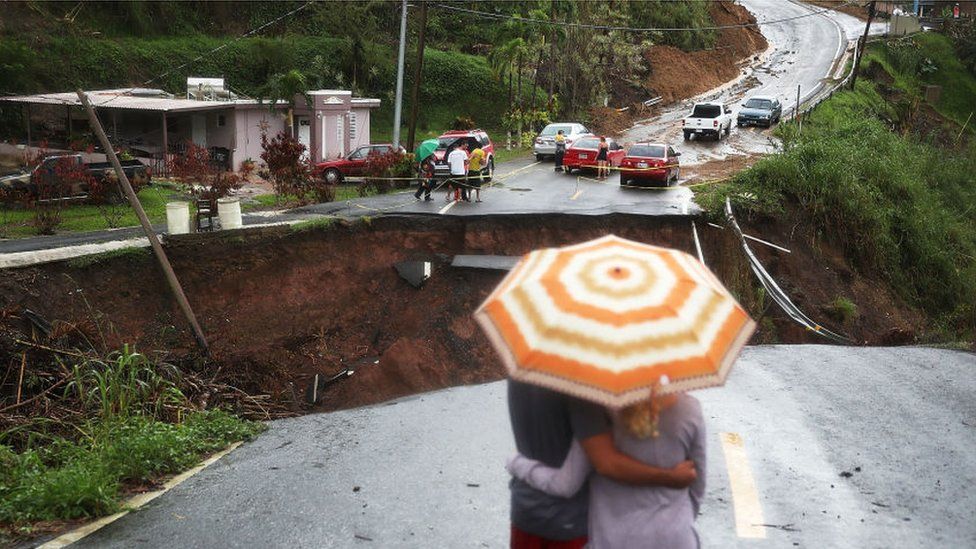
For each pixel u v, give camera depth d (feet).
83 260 62.59
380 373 70.64
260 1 183.83
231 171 123.65
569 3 178.19
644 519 12.17
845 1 342.44
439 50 197.77
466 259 79.51
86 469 26.76
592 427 12.09
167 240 68.44
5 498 25.00
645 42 213.66
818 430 28.84
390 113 178.91
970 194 120.06
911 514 21.43
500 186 105.40
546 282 12.22
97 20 158.61
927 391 35.35
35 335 53.36
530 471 12.82
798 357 43.52
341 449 29.76
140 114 132.05
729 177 113.80
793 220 88.69
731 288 78.02
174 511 23.61
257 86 166.20
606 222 81.46
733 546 19.19
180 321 66.74
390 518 21.93
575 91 187.93
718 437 27.37
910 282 94.73
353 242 78.74
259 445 32.45
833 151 96.78
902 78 261.44
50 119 138.10
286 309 73.05
